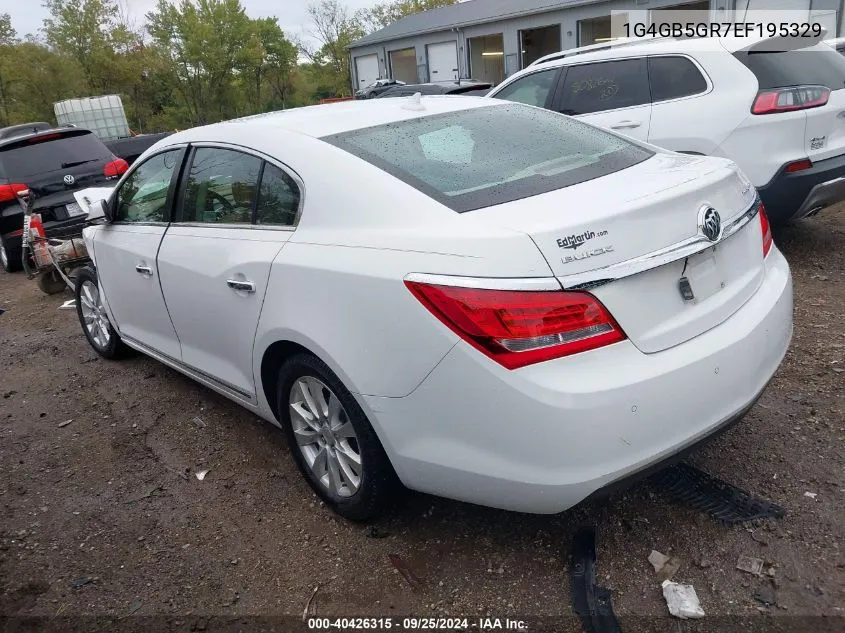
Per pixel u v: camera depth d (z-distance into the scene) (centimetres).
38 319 646
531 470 219
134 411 421
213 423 396
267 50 4831
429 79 2836
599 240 219
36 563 288
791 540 256
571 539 271
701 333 239
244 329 307
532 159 284
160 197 379
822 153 520
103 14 4056
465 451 230
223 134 338
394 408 242
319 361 271
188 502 323
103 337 502
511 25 2388
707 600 235
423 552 273
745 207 269
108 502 328
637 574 250
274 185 299
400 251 238
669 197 234
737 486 289
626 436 218
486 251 219
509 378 214
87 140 870
